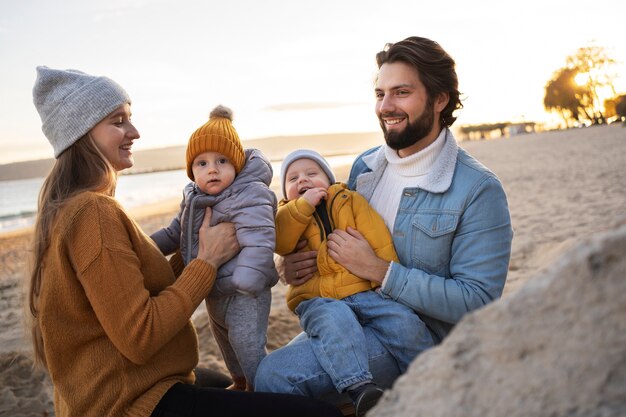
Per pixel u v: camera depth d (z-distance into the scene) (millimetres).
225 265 2613
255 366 2619
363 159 3117
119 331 2148
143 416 2178
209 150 2688
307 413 2205
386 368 2533
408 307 2562
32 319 2324
